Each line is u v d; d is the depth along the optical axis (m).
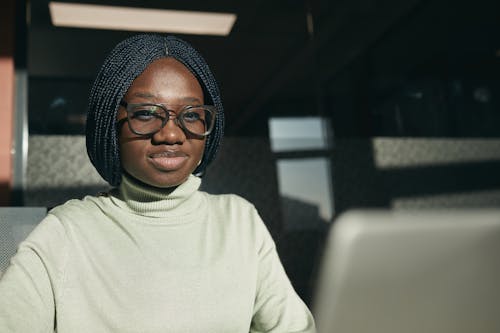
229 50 3.83
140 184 0.74
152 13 3.29
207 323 0.69
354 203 2.53
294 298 0.79
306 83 3.91
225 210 0.84
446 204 2.64
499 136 2.99
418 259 0.25
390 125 3.11
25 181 2.16
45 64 3.16
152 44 0.73
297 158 2.48
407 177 2.63
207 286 0.71
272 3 3.32
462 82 3.13
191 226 0.76
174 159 0.71
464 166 2.71
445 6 3.30
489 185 2.72
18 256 0.65
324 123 3.23
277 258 0.83
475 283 0.26
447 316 0.26
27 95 2.37
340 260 0.24
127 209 0.74
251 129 3.11
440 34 3.31
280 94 4.04
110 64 0.72
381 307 0.25
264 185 2.39
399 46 3.50
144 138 0.70
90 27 3.28
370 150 2.60
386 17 3.50
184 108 0.72
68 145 2.20
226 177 2.34
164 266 0.70
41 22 3.15
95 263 0.69
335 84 3.53
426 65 3.23
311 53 3.84
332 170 2.52
